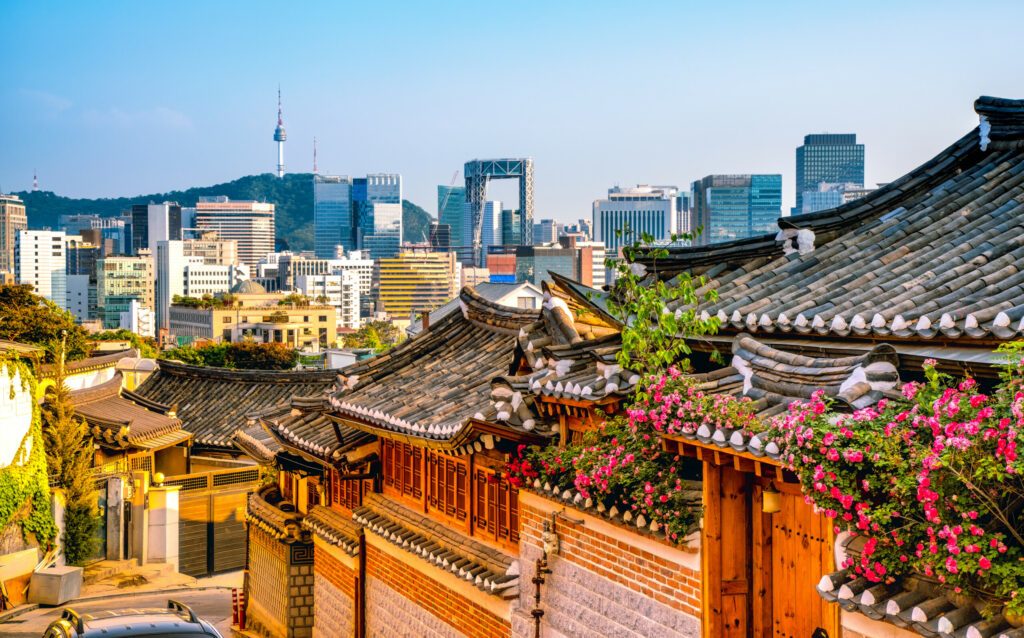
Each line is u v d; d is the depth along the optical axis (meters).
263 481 34.34
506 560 16.20
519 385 15.09
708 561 11.56
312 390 47.25
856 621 10.01
